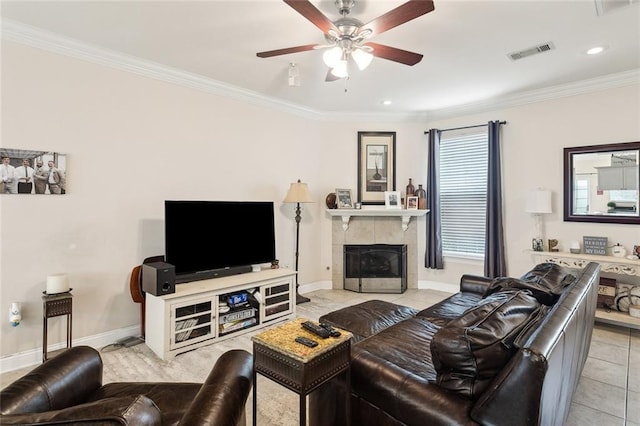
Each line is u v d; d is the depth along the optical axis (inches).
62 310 108.8
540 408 41.6
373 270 209.8
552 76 148.9
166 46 120.6
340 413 64.9
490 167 179.8
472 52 125.6
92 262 122.9
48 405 52.1
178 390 61.1
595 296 96.1
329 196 207.0
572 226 160.1
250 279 139.9
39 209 111.9
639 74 141.0
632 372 105.9
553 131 165.3
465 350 50.8
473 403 49.7
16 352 107.8
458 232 201.2
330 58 96.7
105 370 106.4
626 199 146.2
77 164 119.3
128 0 93.0
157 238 139.2
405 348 75.9
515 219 177.2
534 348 42.9
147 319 123.7
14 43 106.8
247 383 56.5
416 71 144.0
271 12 99.1
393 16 79.4
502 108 181.8
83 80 120.4
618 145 147.2
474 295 124.8
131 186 132.3
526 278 101.0
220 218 144.6
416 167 212.7
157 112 139.4
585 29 108.9
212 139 157.5
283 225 191.3
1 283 105.4
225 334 131.6
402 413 54.5
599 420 82.4
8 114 106.0
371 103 190.4
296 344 58.2
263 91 170.1
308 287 205.8
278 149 187.5
